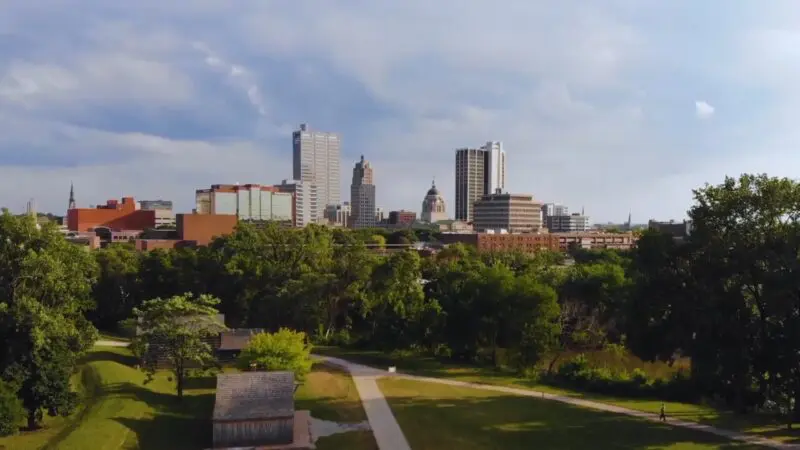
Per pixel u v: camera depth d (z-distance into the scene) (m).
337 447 50.59
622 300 86.75
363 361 87.44
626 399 67.44
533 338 81.00
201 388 67.94
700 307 58.38
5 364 51.22
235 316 114.38
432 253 183.12
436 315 88.25
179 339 62.25
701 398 66.62
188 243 191.62
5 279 53.50
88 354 79.81
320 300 102.00
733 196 59.03
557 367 86.38
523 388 72.38
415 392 69.31
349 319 107.75
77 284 57.53
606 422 57.50
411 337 88.88
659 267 62.88
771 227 57.56
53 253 55.56
